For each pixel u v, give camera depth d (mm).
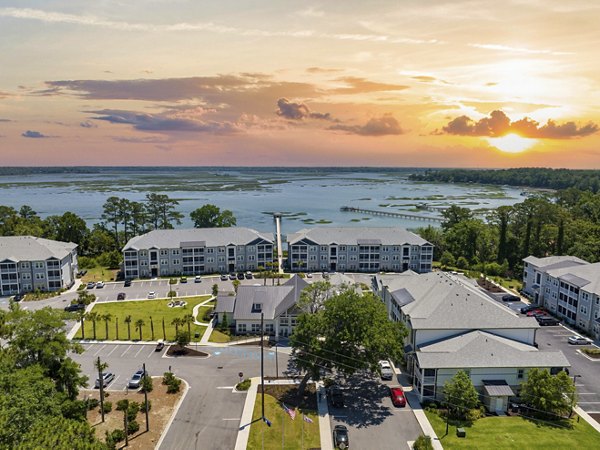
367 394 71500
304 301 81125
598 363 82000
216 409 67062
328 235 159000
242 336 95750
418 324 75938
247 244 155875
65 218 181375
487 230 172500
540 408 65000
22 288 130875
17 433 42438
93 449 42438
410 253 156625
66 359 65500
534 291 118312
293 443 59219
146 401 61969
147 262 148875
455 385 65125
